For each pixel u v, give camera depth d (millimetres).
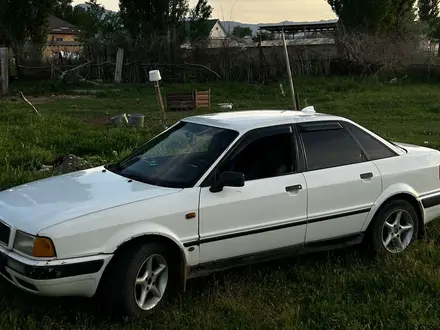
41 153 9766
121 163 5641
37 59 32750
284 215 5160
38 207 4500
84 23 59438
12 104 20672
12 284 4852
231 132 5266
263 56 32562
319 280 5250
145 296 4492
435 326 4355
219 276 5285
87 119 18125
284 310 4555
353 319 4453
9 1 33500
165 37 33375
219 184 4801
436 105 21078
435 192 6152
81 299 4727
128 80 32938
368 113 19938
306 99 24047
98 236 4273
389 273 5305
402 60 31891
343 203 5500
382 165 5793
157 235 4504
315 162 5453
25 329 4191
